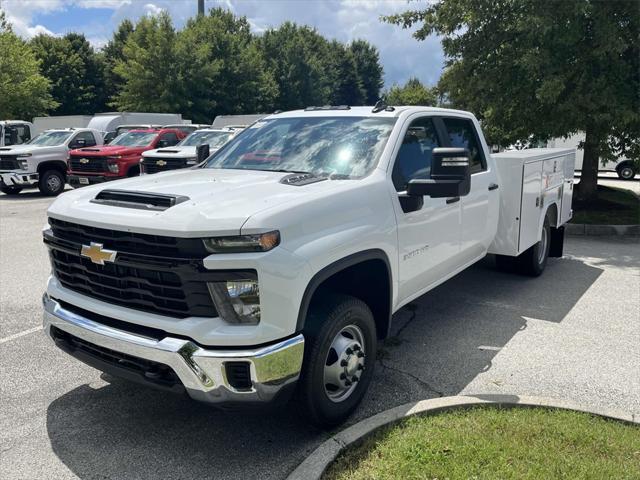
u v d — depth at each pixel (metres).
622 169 21.09
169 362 2.96
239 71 42.22
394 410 3.59
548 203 6.98
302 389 3.29
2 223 11.61
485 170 5.68
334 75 62.47
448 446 3.16
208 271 2.90
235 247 2.90
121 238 3.12
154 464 3.24
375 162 4.06
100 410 3.84
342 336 3.58
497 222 6.01
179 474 3.15
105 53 50.91
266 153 4.53
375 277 3.97
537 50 10.98
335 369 3.49
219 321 2.95
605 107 11.06
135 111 37.09
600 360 4.66
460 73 12.45
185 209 3.05
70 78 47.00
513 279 7.16
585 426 3.40
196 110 38.22
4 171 16.22
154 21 36.94
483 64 12.20
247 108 43.25
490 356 4.73
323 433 3.56
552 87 10.59
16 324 5.48
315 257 3.16
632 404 3.93
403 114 4.51
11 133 20.22
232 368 2.94
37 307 6.01
